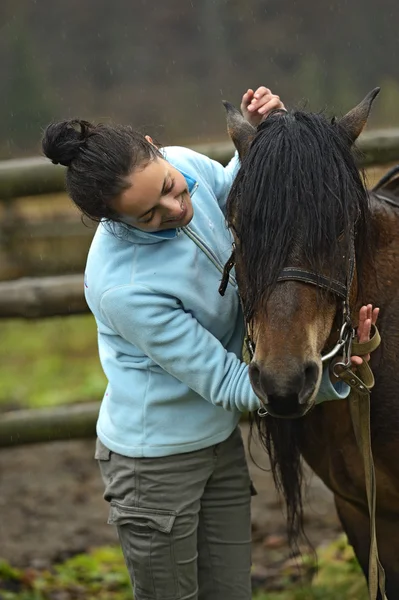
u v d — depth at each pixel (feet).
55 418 20.81
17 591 19.71
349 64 86.53
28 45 87.86
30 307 21.66
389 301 12.53
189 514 12.61
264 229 10.55
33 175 21.08
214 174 12.95
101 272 12.05
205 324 12.17
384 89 78.69
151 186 11.06
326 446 13.33
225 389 11.68
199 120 84.48
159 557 12.62
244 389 11.56
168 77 89.66
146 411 12.38
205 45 91.45
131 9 93.81
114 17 93.91
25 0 93.15
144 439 12.41
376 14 88.12
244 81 88.22
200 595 13.43
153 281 11.78
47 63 90.02
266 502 24.50
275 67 88.38
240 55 90.17
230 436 13.12
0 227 38.50
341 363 11.24
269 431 13.70
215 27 92.02
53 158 11.47
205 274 12.09
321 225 10.51
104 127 11.45
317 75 85.25
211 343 11.78
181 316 11.76
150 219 11.29
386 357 12.44
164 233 11.68
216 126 83.82
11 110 83.25
